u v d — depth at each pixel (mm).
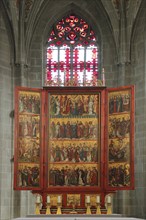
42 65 45656
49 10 46250
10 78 44125
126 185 36844
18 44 44281
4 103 43375
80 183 37750
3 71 43750
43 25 46062
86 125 38312
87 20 46438
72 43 46406
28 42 45000
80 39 46438
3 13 43875
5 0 43406
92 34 46406
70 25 46688
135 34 44094
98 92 38500
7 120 43344
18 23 44250
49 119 38344
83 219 32750
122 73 44000
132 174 36688
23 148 37438
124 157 37125
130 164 36844
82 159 38000
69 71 46031
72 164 37938
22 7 44062
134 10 43844
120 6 44281
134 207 41875
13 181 40125
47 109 38375
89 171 37812
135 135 42875
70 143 38156
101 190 37500
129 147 37031
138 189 41781
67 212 37188
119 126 37625
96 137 38156
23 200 42438
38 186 37500
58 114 38438
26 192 42719
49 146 38094
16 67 44312
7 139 43094
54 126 38312
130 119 37250
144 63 43062
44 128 38156
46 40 46312
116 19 44656
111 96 38250
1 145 42625
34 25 45438
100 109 38312
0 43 43875
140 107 42906
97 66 45969
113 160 37531
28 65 45062
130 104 37406
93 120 38312
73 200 37469
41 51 45781
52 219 32688
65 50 46344
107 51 45531
